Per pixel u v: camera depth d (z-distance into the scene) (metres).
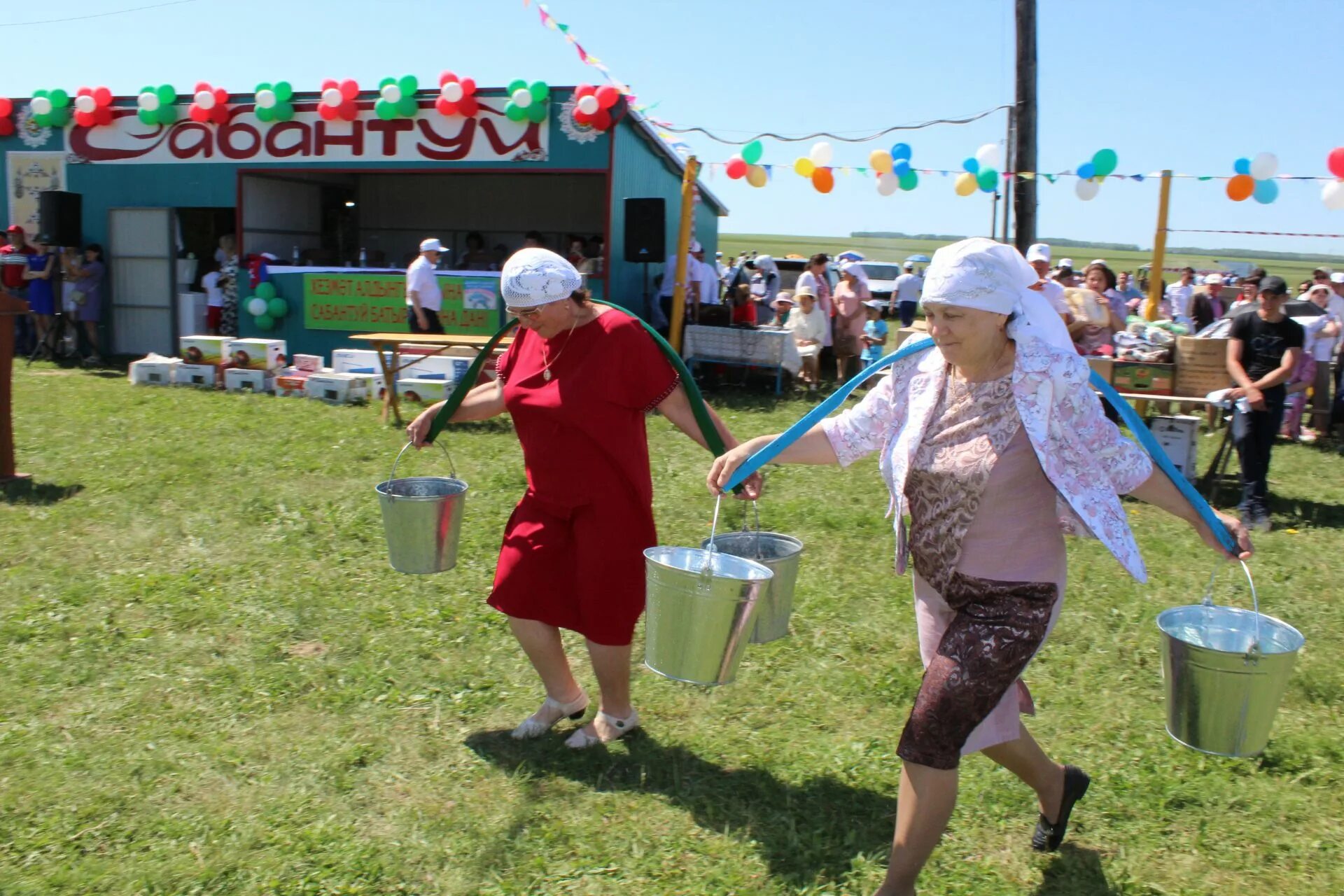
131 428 9.81
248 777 3.62
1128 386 8.75
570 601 3.73
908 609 5.35
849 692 4.38
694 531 6.81
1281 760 3.84
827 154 11.71
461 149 14.47
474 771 3.68
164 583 5.45
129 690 4.25
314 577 5.63
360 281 14.45
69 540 6.21
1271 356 7.50
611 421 3.52
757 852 3.24
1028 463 2.64
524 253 3.46
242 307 15.05
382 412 11.00
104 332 16.62
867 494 7.88
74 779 3.57
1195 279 16.89
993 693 2.62
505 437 9.75
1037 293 2.67
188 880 3.04
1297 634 2.65
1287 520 7.73
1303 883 3.14
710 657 3.00
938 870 3.16
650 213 13.81
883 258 51.12
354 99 14.70
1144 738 4.01
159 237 16.14
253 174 15.98
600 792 3.57
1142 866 3.21
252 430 9.83
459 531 3.98
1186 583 5.95
